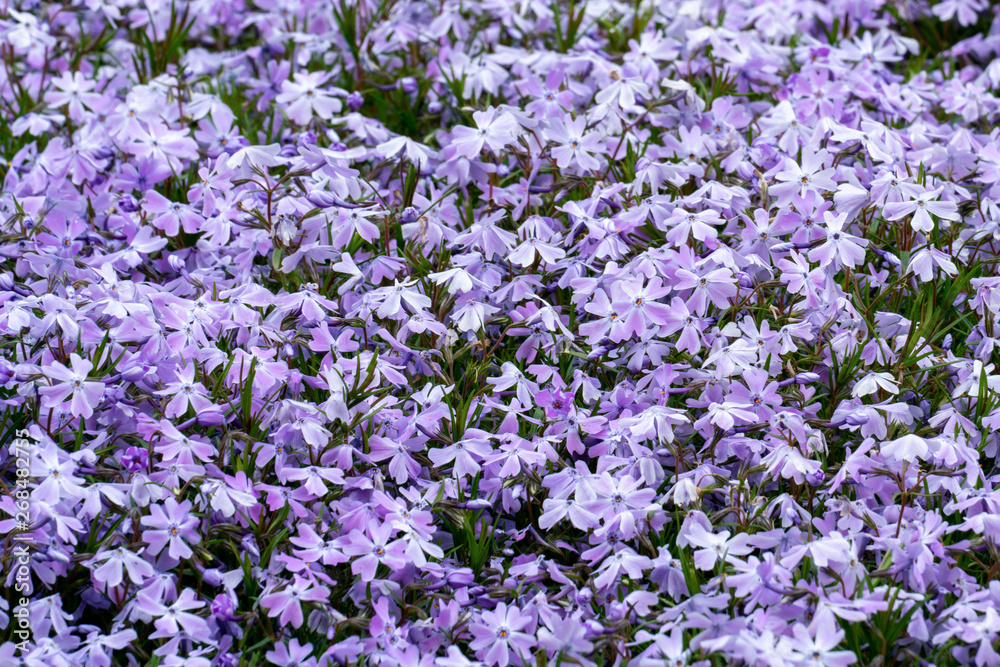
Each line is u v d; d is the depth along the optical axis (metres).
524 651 2.80
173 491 3.02
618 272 3.60
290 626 2.95
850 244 3.55
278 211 3.87
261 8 6.30
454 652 2.79
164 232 4.21
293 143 4.71
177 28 6.02
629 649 2.89
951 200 4.01
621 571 2.95
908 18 6.52
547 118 4.50
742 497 3.18
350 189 4.09
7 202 4.22
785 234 3.95
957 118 5.27
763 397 3.28
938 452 3.12
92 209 4.18
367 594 2.95
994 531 2.95
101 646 2.76
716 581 2.89
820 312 3.54
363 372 3.40
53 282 3.58
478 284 3.64
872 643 2.78
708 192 3.90
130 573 2.84
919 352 3.57
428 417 3.23
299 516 3.06
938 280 3.90
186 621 2.80
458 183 4.40
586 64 5.01
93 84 5.04
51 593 2.99
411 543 2.93
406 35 5.50
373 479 3.15
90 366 3.09
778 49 5.45
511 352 3.84
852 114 4.65
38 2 5.93
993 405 3.41
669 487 3.29
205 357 3.36
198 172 4.42
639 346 3.52
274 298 3.53
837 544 2.84
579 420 3.28
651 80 5.04
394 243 4.20
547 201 4.37
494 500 3.20
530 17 5.98
